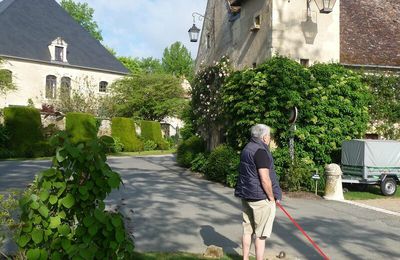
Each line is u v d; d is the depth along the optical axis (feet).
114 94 140.46
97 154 11.89
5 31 137.18
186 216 29.55
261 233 17.22
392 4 65.31
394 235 25.44
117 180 12.04
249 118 44.80
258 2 53.36
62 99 123.54
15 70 134.00
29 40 141.08
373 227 27.55
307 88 44.42
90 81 147.54
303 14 50.19
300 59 49.78
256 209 17.11
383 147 43.14
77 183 11.73
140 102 134.10
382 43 56.85
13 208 14.38
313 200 38.19
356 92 47.19
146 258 18.80
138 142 114.93
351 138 47.34
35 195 11.53
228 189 43.80
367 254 21.33
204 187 45.09
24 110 87.45
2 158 81.61
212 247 19.72
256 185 17.08
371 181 42.57
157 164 74.23
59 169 11.76
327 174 39.52
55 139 11.95
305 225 27.71
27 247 11.73
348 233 25.75
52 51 143.13
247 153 17.39
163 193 40.37
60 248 11.53
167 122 155.84
